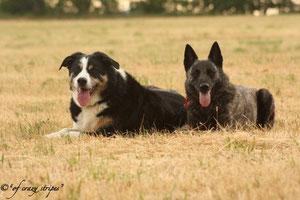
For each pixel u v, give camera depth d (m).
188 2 97.06
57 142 7.68
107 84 8.17
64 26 55.06
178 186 5.23
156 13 96.69
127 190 5.21
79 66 8.06
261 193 4.90
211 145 7.05
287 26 43.12
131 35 36.12
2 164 6.39
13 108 11.27
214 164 6.03
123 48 25.59
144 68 17.22
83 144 7.39
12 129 8.89
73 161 6.27
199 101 8.42
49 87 13.88
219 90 8.46
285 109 10.61
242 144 6.86
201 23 53.59
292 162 5.91
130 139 7.73
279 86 13.32
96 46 27.27
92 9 97.75
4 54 23.84
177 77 14.84
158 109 8.95
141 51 23.66
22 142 7.75
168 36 33.84
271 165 5.83
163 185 5.27
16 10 97.19
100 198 4.95
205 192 5.06
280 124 9.48
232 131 8.11
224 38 31.27
